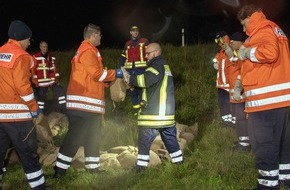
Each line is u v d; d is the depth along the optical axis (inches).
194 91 391.5
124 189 207.5
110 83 236.2
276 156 177.6
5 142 183.9
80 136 226.1
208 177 214.8
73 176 228.5
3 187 215.5
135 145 283.0
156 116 223.1
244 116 248.2
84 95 221.9
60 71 519.2
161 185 210.4
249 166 228.2
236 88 203.8
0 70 178.2
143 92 225.5
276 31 175.6
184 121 338.0
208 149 262.5
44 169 244.4
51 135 279.6
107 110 357.7
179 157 233.0
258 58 168.2
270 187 178.2
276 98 172.9
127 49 359.9
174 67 478.6
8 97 178.2
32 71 370.0
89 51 220.2
